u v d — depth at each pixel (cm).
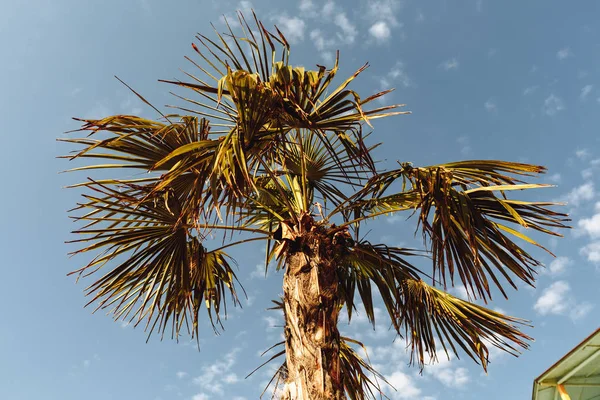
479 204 399
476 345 446
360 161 359
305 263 367
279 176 500
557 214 364
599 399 779
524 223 355
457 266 399
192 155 344
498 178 392
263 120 341
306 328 335
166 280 422
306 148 513
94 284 372
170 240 409
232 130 351
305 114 335
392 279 473
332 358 323
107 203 365
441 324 474
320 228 404
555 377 770
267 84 333
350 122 345
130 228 379
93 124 333
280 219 417
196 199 337
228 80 309
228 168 327
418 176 417
